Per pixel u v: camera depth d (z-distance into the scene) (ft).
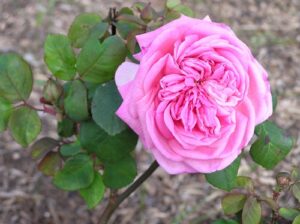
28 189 2.26
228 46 0.85
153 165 1.24
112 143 1.04
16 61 1.04
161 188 2.32
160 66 0.83
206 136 0.86
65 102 1.02
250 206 1.07
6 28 3.14
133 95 0.84
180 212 2.23
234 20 3.44
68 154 1.17
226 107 0.86
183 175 2.39
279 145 1.09
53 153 1.18
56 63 1.05
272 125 1.10
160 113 0.84
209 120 0.85
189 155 0.85
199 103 0.85
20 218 2.16
